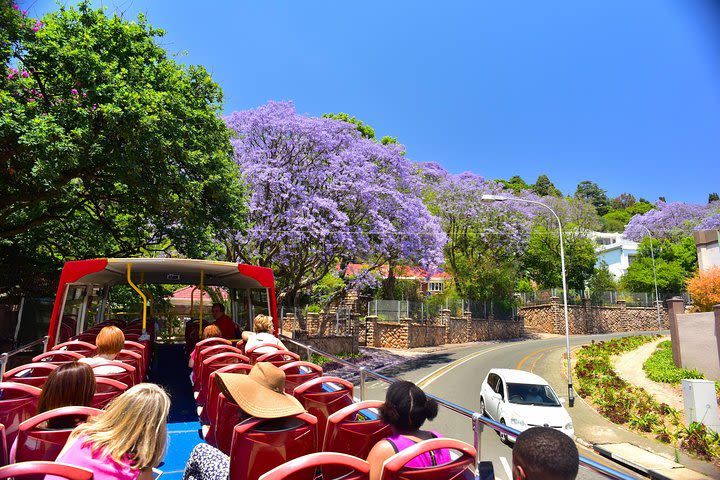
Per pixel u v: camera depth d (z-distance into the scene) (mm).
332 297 31516
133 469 2344
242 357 5605
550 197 59031
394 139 48406
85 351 6285
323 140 24141
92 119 11820
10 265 16562
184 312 15203
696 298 27219
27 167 11984
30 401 4023
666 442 14742
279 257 23453
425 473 2672
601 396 20188
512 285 51188
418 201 30266
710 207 62781
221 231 17719
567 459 1819
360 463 2725
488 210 46969
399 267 41344
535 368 28125
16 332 14102
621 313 55875
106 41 13211
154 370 8953
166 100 13719
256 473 3154
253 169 21547
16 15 11969
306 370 6770
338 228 23484
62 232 19172
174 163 14484
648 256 60375
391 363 28641
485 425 3342
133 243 18766
